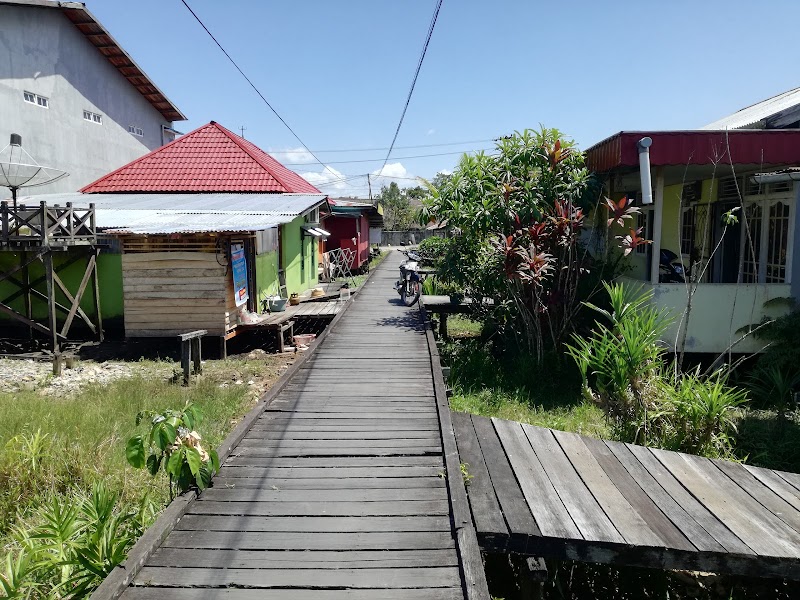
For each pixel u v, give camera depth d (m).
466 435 5.17
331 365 7.54
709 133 7.14
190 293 9.58
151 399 6.76
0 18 13.70
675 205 11.78
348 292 14.90
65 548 3.32
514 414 6.80
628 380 5.73
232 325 9.88
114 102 18.42
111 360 9.34
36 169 9.29
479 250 9.44
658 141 7.16
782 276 8.04
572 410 7.04
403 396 6.15
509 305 9.14
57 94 15.52
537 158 8.85
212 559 3.13
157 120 21.62
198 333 8.09
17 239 8.75
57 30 15.50
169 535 3.37
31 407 6.16
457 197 9.45
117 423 5.85
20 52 14.22
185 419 3.81
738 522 3.77
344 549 3.24
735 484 4.38
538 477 4.36
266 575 2.99
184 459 3.72
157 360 9.24
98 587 2.76
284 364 9.21
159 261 9.56
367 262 25.95
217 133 17.52
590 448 5.00
